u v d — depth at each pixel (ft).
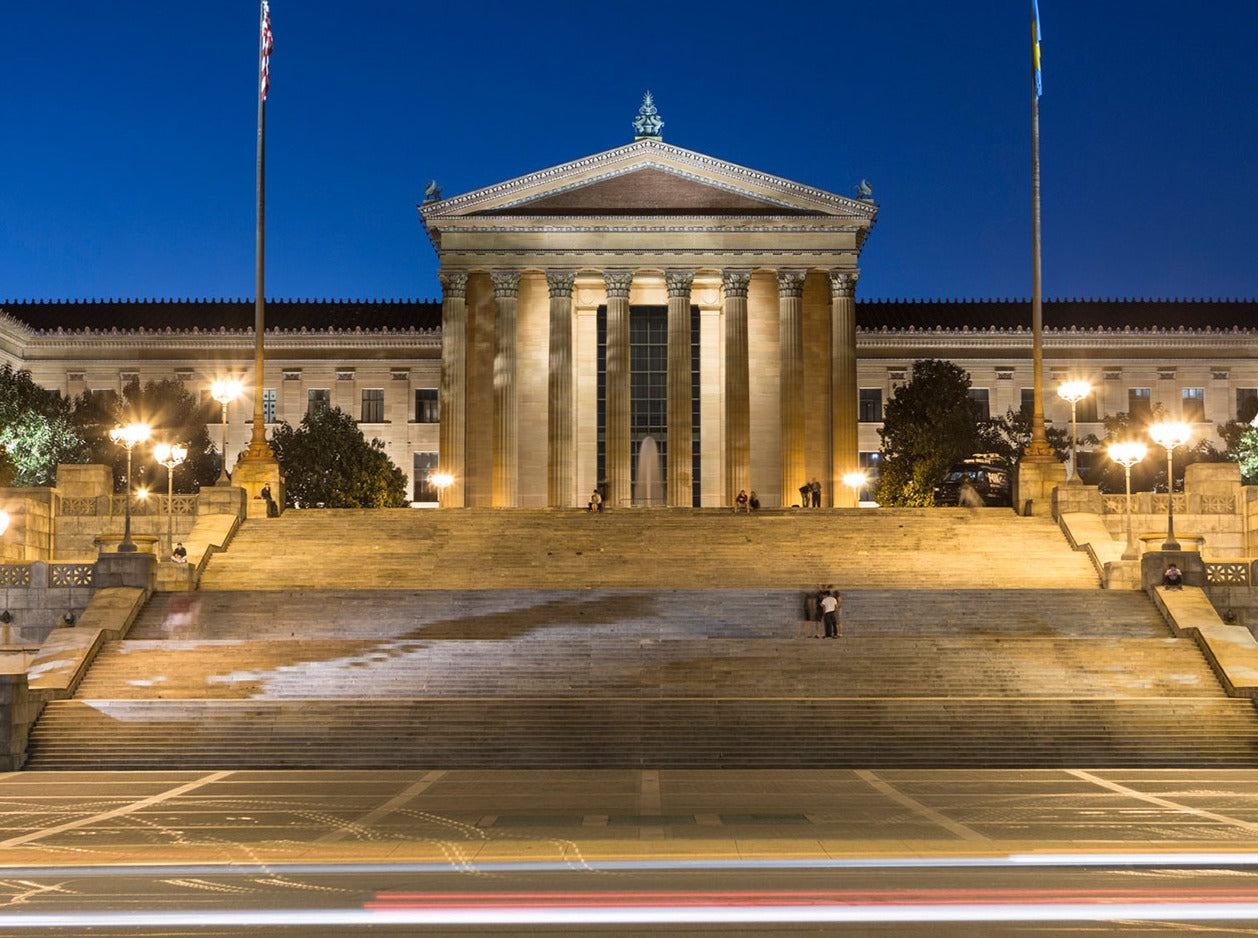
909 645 149.28
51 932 63.46
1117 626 165.68
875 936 61.52
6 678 125.08
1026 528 209.15
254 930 63.41
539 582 192.34
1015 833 87.76
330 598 171.94
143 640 155.84
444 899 69.21
